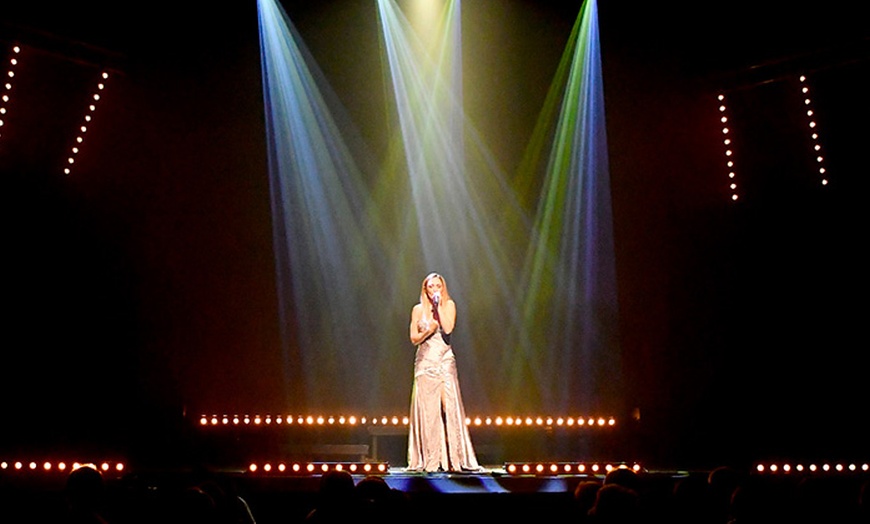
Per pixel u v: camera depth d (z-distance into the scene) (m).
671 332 10.89
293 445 10.68
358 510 4.00
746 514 4.18
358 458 10.72
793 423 10.02
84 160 10.09
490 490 7.66
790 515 4.19
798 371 10.06
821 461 9.68
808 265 10.09
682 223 10.94
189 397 10.73
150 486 6.89
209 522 4.09
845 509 4.23
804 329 10.06
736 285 10.52
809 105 9.94
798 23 10.16
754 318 10.38
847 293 9.85
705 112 10.75
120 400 10.12
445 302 9.27
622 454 10.88
